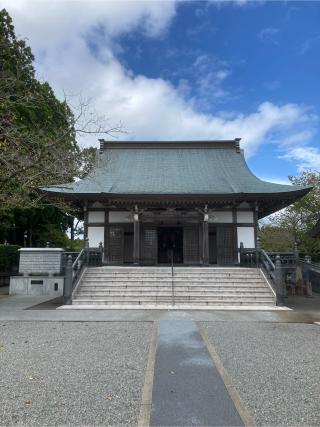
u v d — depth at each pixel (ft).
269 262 48.37
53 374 17.65
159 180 70.69
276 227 104.12
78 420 12.75
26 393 15.17
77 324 31.07
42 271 55.47
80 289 46.11
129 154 82.94
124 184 68.33
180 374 17.76
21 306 41.93
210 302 43.11
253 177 73.26
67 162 39.73
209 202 62.23
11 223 77.77
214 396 14.98
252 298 44.14
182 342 24.40
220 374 17.80
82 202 64.28
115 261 64.75
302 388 15.89
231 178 72.43
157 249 67.15
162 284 47.42
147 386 16.10
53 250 55.88
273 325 31.07
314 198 83.25
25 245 89.10
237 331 28.37
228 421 12.74
